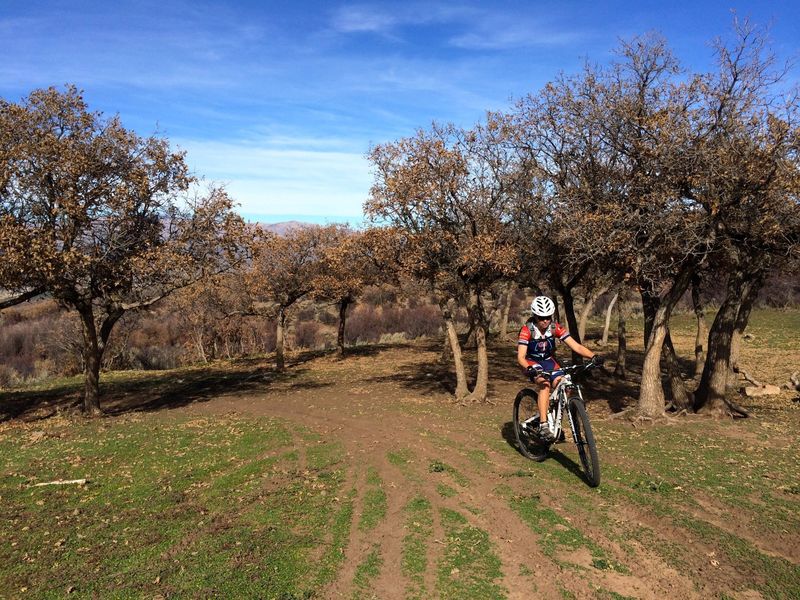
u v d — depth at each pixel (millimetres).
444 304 15750
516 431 8367
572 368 7023
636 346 28672
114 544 5453
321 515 6102
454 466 7953
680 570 4652
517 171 14344
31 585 4594
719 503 6133
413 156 13648
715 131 10266
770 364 21078
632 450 8688
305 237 24797
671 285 12227
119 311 15688
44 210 13539
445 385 18859
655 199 10266
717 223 10562
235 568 4770
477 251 12977
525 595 4301
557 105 13266
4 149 13008
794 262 11555
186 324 33125
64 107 14016
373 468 8125
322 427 11945
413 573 4676
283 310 25344
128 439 11172
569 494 6469
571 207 12148
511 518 5793
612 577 4555
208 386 21188
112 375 25547
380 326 43469
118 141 14430
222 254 16094
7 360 32156
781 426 10727
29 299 14805
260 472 8141
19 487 7629
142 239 15266
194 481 7777
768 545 5117
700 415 12305
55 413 16172
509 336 33250
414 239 13805
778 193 9680
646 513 5840
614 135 11312
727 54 10234
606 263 13422
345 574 4672
